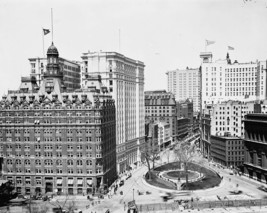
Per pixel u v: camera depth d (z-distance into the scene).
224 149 195.38
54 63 149.25
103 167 139.62
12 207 116.12
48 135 138.50
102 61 172.00
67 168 138.25
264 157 153.88
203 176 166.25
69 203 121.94
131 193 139.25
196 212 109.62
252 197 130.25
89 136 136.12
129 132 198.50
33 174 139.75
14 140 140.75
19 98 143.88
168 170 184.38
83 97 138.88
